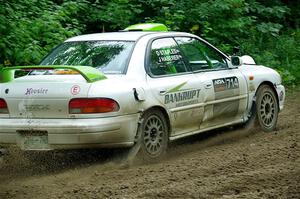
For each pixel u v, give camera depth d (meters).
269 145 9.34
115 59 8.92
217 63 10.16
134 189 7.20
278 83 11.15
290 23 20.94
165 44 9.43
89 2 15.78
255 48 17.58
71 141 8.21
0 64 12.49
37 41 12.76
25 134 8.45
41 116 8.39
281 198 6.66
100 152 9.05
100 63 8.95
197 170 7.99
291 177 7.45
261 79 10.77
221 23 17.00
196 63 9.77
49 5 14.44
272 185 7.17
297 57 18.20
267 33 18.55
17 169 8.88
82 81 8.29
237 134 10.55
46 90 8.35
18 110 8.51
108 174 8.03
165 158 9.05
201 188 7.10
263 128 10.77
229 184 7.24
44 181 7.96
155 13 17.23
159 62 9.17
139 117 8.57
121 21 16.02
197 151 9.52
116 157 8.63
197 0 17.08
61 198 6.96
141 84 8.68
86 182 7.71
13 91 8.55
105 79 8.45
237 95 10.26
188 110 9.34
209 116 9.74
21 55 12.38
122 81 8.49
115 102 8.26
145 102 8.63
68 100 8.23
